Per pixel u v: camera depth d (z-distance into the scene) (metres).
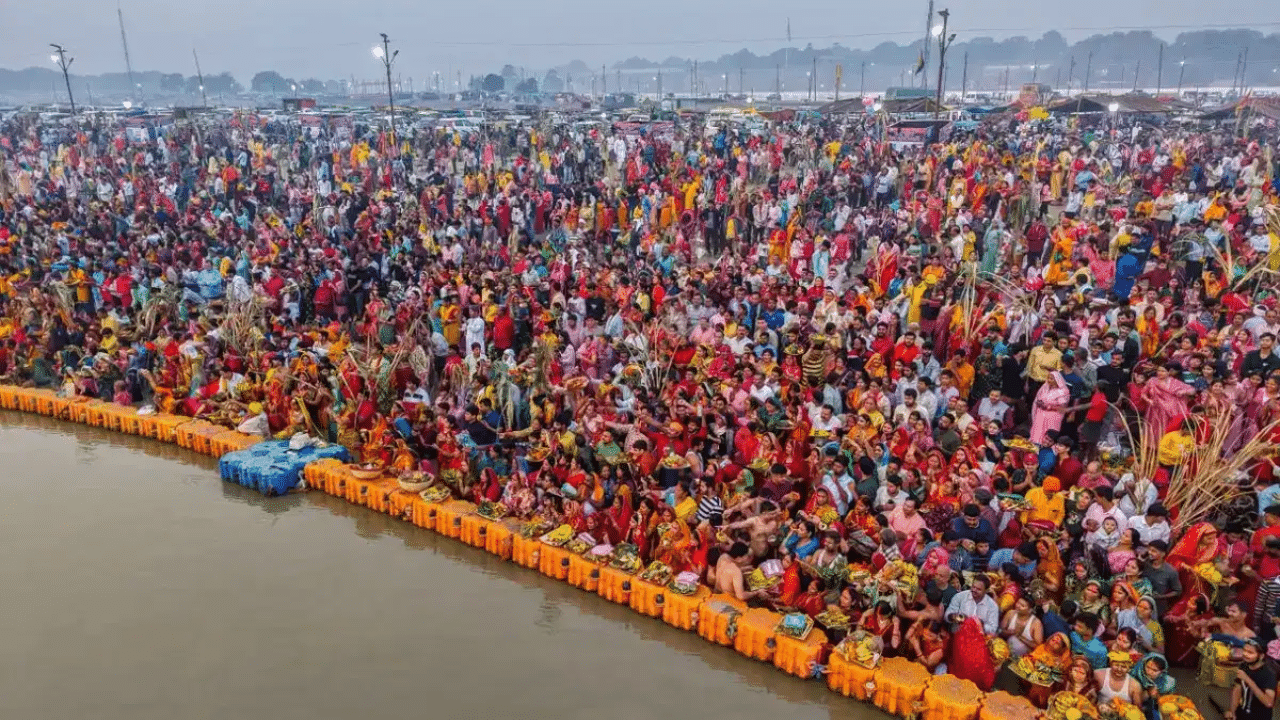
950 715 10.31
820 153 42.38
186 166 42.81
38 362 22.17
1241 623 10.23
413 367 18.92
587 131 54.56
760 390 15.45
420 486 16.00
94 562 14.84
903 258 22.05
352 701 11.47
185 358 20.23
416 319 20.81
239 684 11.84
